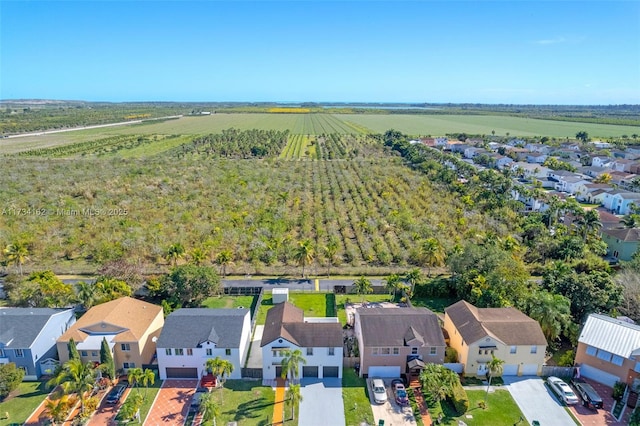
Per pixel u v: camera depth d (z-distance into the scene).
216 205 118.31
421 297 75.50
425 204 124.00
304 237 101.19
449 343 60.44
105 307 59.38
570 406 49.19
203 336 53.91
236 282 80.31
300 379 53.94
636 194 128.12
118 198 121.19
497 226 106.00
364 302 73.25
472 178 149.25
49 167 154.00
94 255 87.50
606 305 63.03
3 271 82.31
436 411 48.47
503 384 52.91
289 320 57.00
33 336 53.47
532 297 63.75
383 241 99.38
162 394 50.94
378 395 49.81
